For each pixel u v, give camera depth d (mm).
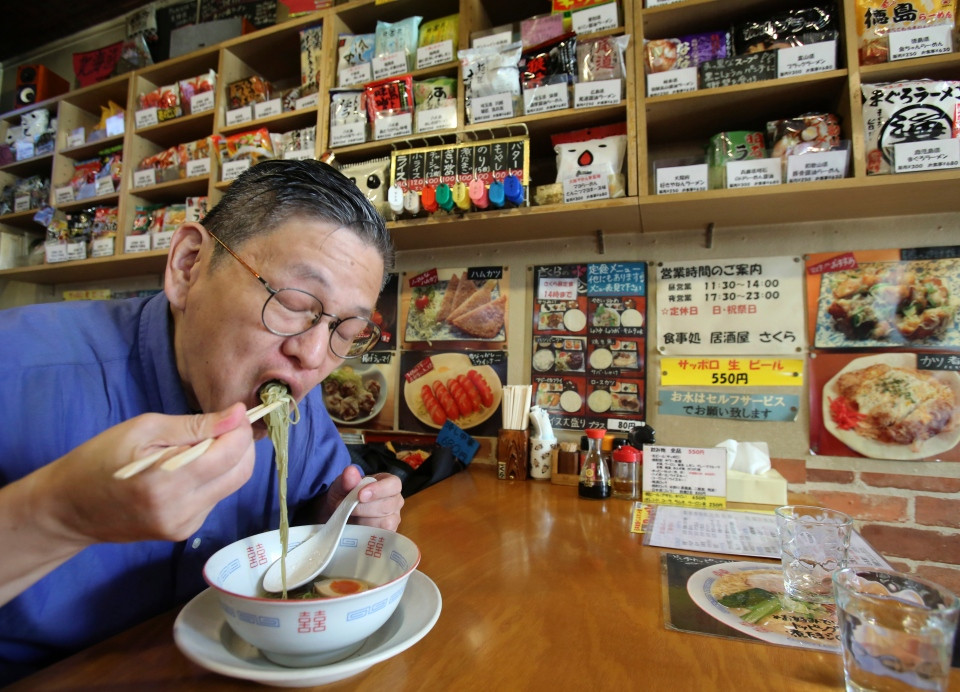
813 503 1425
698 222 1607
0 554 481
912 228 1492
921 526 1417
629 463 1407
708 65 1415
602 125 1573
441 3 1798
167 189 2162
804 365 1550
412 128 1681
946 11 1303
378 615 570
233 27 2229
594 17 1542
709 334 1638
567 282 1785
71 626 726
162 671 568
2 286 2787
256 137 1885
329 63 1831
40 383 760
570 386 1746
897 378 1459
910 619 533
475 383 1849
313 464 1156
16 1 2615
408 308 1961
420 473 1624
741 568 899
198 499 501
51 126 2586
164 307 869
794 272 1579
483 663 596
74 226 2332
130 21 2691
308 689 537
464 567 899
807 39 1378
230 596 527
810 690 549
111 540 511
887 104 1286
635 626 688
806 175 1318
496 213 1558
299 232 666
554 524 1164
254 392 706
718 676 573
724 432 1599
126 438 485
